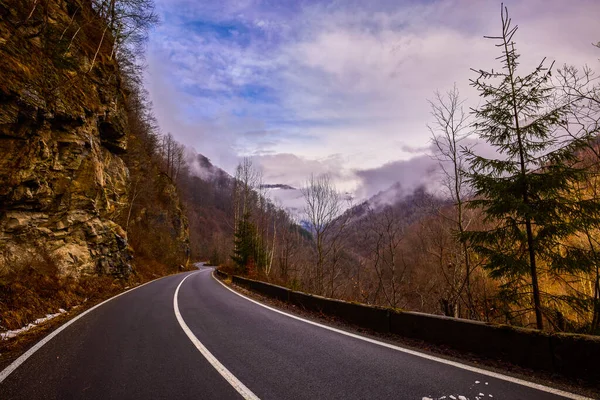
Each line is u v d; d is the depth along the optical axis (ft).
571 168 17.81
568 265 18.04
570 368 11.82
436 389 11.41
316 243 74.79
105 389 11.91
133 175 109.19
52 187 39.83
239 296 42.45
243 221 97.04
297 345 17.87
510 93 19.85
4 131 31.24
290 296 34.45
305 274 95.40
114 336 20.30
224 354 16.31
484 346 14.73
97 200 51.39
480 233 20.81
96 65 53.57
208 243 319.06
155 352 16.76
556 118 18.69
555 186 17.88
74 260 42.60
